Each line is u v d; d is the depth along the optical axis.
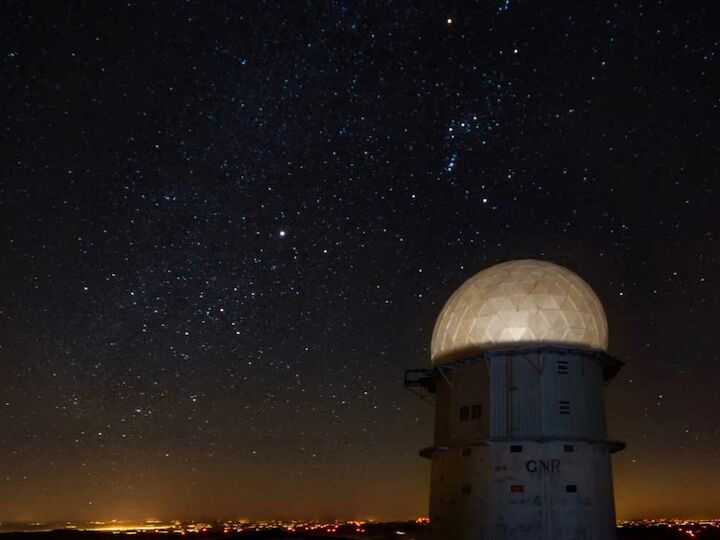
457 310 29.78
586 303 28.58
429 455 30.78
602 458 26.80
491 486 26.25
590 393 27.44
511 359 27.38
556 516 25.22
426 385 33.16
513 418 26.52
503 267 29.98
